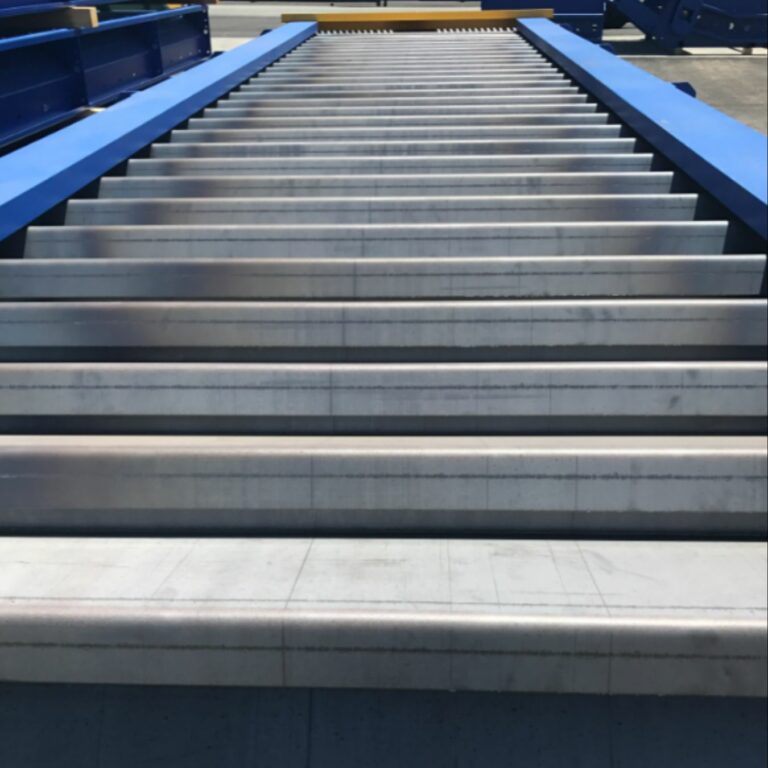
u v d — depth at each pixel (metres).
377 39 8.38
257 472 1.83
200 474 1.84
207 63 5.80
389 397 2.10
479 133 4.34
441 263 2.64
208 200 3.23
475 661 1.43
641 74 4.93
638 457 1.80
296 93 5.34
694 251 2.92
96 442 1.91
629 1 14.26
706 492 1.80
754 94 11.88
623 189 3.47
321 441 1.92
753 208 2.64
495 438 1.96
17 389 2.12
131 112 4.09
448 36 8.59
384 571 1.60
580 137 4.33
